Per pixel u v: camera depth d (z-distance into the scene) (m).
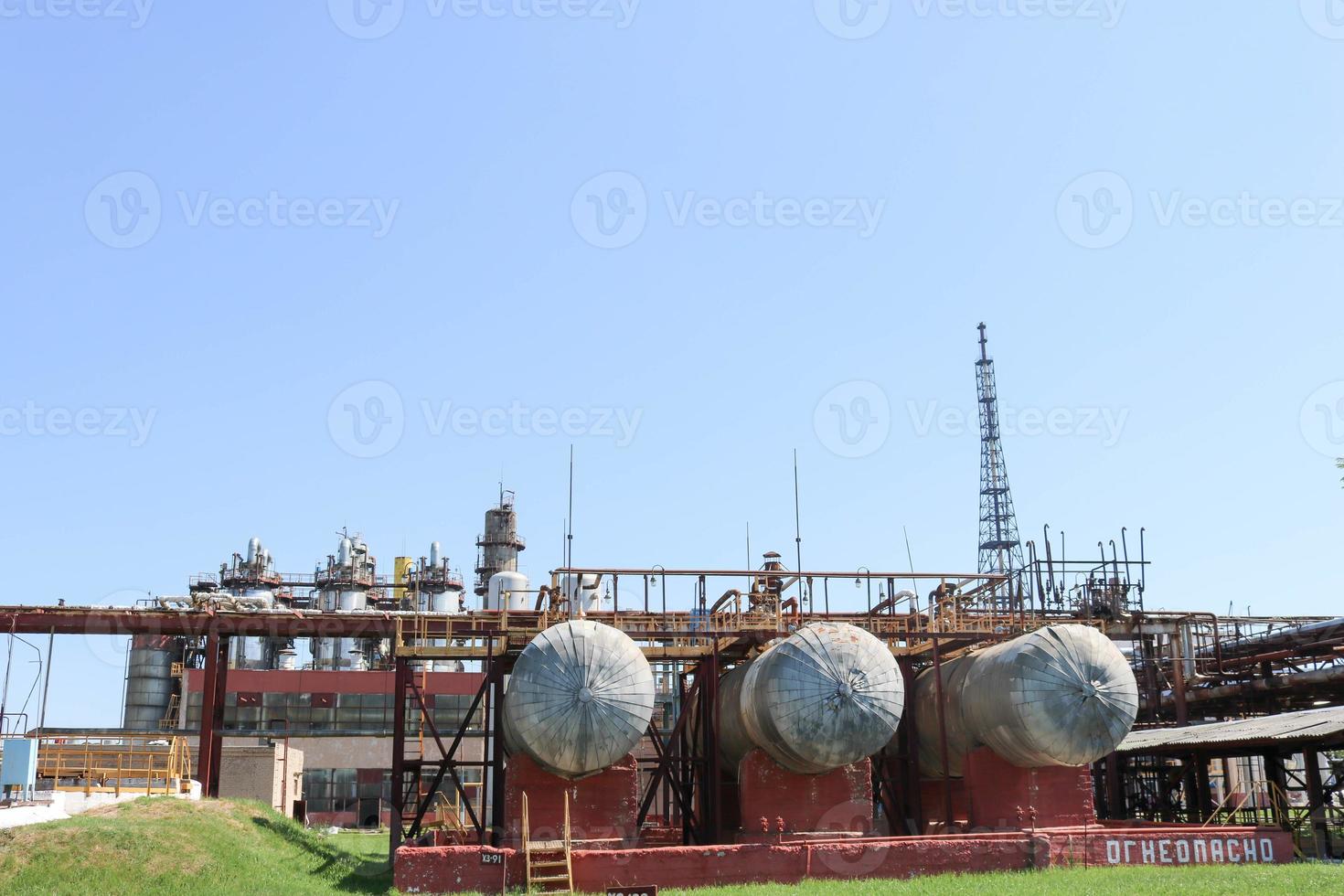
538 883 29.16
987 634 39.19
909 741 38.78
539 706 32.19
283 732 52.19
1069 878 29.36
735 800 39.91
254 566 80.56
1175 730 45.94
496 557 89.38
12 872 26.94
